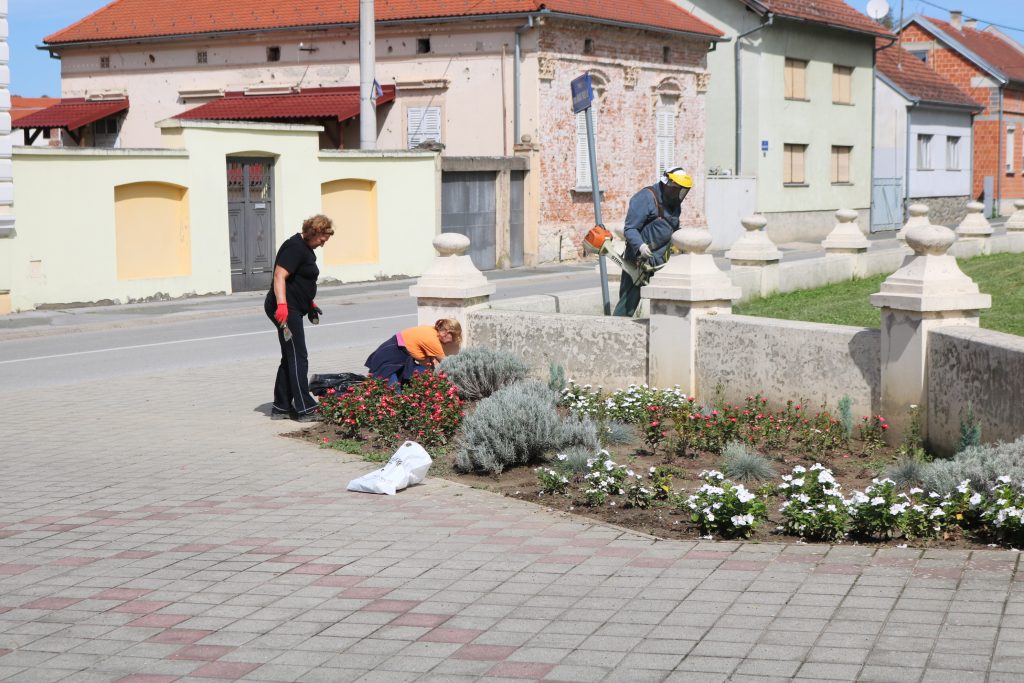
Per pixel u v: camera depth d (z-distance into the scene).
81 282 22.48
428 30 31.56
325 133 33.22
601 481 7.63
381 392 9.93
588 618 5.57
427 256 29.31
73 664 5.18
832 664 4.90
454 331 10.86
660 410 9.58
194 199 24.38
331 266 27.20
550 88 30.89
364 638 5.41
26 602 5.96
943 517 6.56
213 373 13.98
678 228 12.10
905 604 5.55
